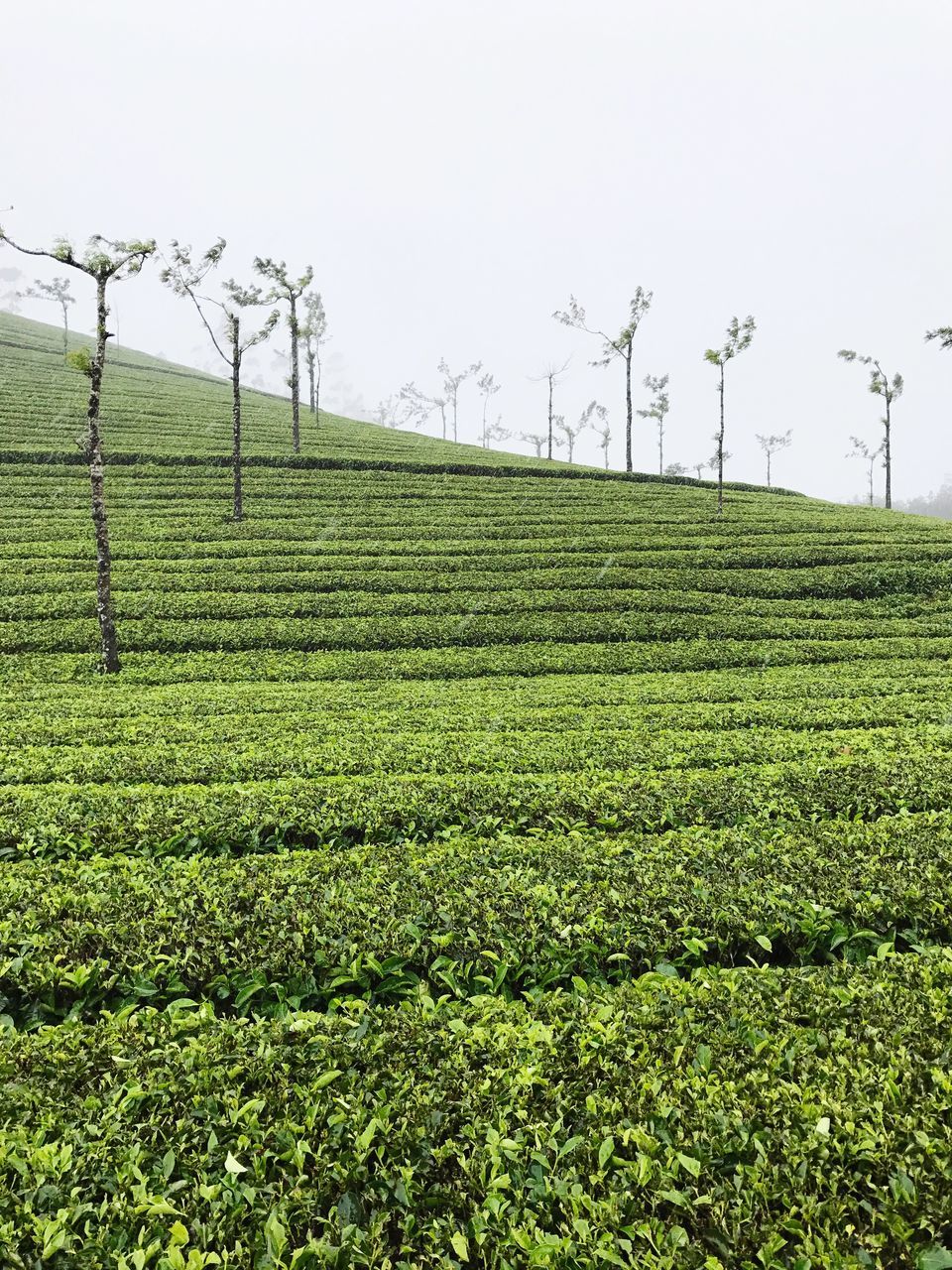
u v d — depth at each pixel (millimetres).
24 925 8438
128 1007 7246
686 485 63312
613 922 8633
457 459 60594
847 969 7730
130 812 11953
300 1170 5191
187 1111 5727
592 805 12305
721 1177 5062
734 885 9344
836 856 10070
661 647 28141
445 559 37344
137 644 26828
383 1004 7891
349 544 39188
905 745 15430
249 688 22641
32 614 28984
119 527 39969
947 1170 4895
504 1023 6742
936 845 10234
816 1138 5164
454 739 16453
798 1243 4621
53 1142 5340
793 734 16797
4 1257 4586
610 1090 5918
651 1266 4496
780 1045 6297
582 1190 4973
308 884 9523
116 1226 4781
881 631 30266
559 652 27531
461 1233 4770
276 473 52562
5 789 12922
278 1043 6574
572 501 51344
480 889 9273
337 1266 4637
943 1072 5789
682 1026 6641
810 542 41312
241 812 11930
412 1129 5508
